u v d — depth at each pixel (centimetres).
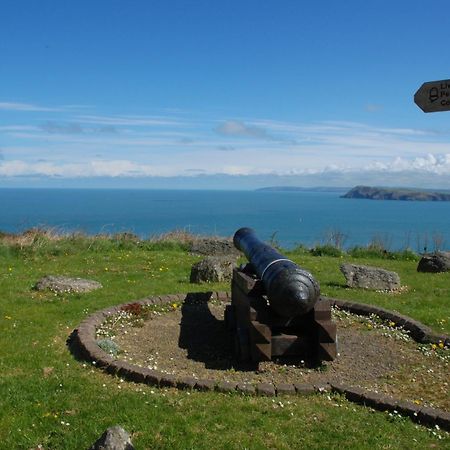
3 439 349
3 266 1018
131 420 372
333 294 813
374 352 552
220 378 479
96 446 300
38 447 341
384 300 784
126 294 773
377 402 414
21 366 478
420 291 873
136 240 1381
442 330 638
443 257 1084
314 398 426
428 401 438
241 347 511
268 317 503
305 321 509
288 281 482
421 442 359
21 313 657
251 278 561
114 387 436
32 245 1193
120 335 593
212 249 1290
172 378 440
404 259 1317
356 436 363
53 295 759
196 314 697
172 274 969
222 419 378
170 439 347
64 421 371
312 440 355
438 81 397
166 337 598
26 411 385
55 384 435
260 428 369
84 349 512
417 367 514
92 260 1109
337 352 545
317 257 1273
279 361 515
